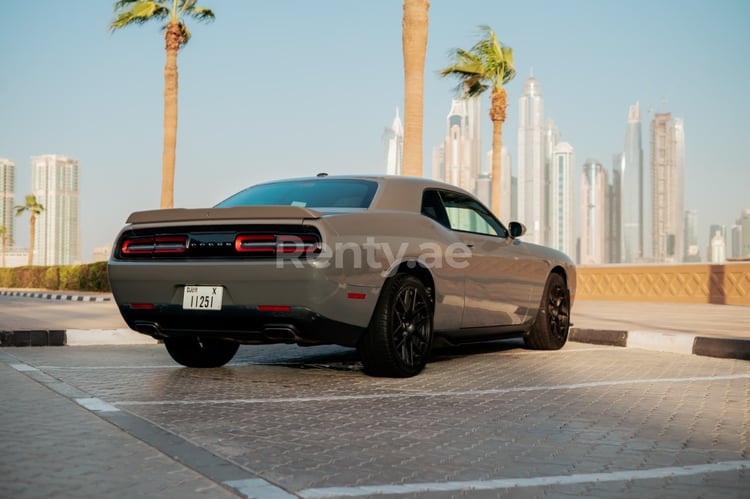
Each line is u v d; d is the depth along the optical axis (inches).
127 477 111.0
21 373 215.5
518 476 117.3
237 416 161.0
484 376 225.0
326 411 168.4
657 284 801.6
